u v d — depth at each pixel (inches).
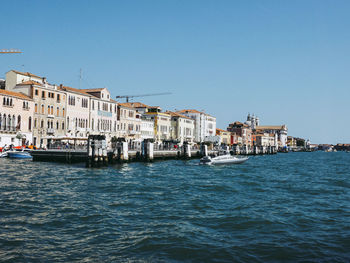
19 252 501.7
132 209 791.7
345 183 1466.5
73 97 2856.8
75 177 1315.2
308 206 900.0
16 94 2418.8
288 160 3865.7
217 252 523.2
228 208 837.8
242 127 6894.7
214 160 2336.4
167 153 2650.1
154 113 4015.8
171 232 617.6
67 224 650.8
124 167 1860.2
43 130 2586.1
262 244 564.4
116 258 492.4
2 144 2299.5
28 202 818.2
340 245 567.2
